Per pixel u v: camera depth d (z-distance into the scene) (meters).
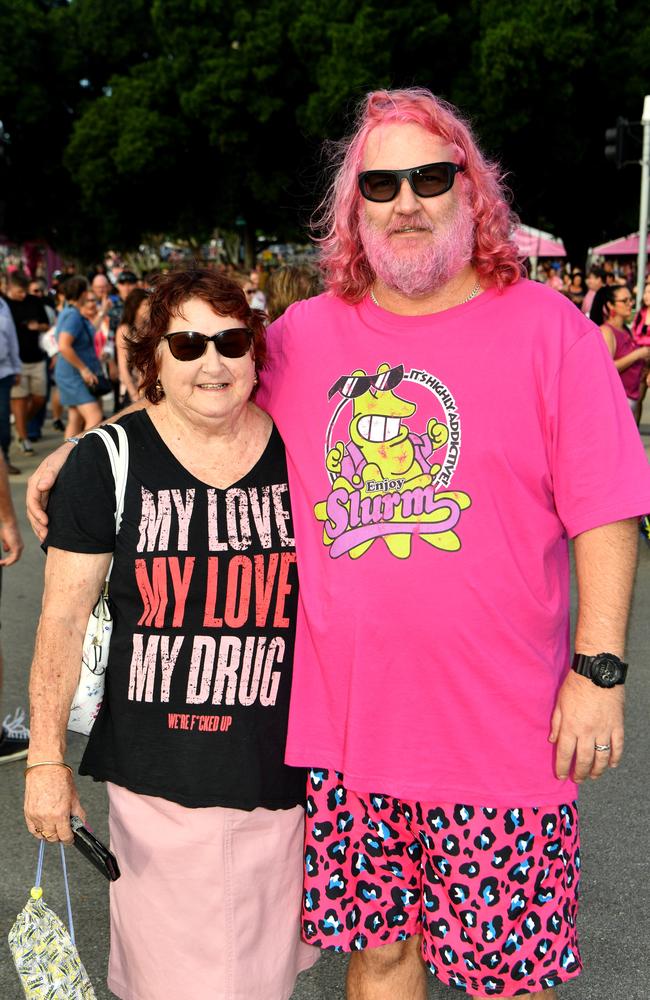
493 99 24.02
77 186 34.34
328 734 1.92
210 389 1.83
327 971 2.61
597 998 2.43
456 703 1.83
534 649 1.84
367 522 1.86
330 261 2.02
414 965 2.06
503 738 1.82
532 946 1.87
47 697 1.86
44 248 39.59
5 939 2.69
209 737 1.87
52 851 3.12
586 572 1.82
